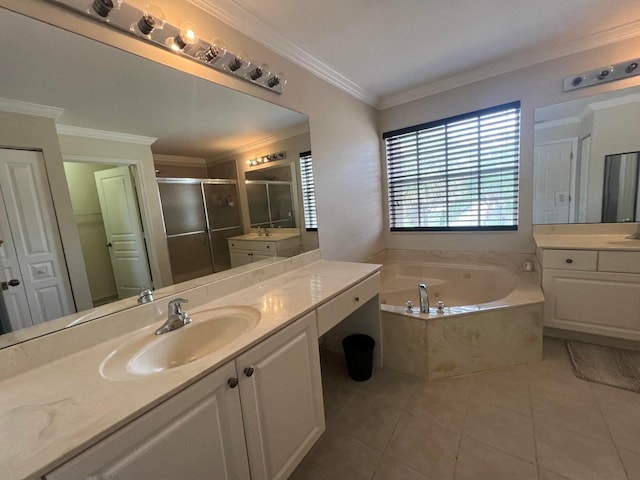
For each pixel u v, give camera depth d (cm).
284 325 119
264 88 183
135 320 123
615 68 210
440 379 196
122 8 114
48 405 76
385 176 328
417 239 322
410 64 234
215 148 162
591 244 209
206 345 126
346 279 177
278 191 199
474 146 278
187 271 149
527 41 213
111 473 68
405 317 199
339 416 170
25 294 99
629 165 222
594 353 207
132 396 77
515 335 200
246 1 151
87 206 115
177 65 139
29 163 100
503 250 276
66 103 108
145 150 133
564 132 238
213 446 91
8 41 94
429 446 145
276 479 116
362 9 162
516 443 142
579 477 123
